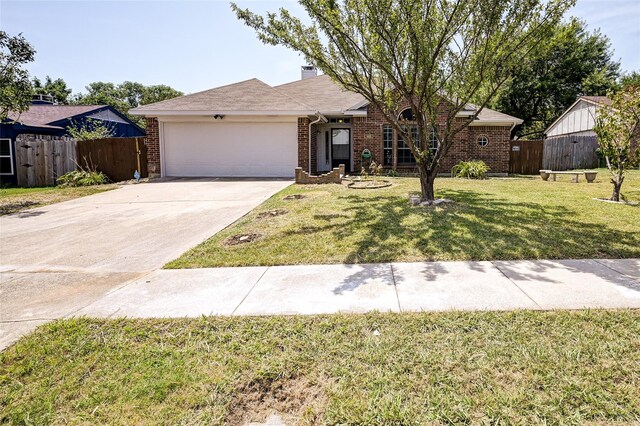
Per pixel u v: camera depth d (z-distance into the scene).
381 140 16.05
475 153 16.33
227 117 14.69
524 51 7.65
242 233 6.27
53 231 6.91
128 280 4.39
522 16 6.92
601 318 3.05
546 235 5.63
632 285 3.76
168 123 14.93
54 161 14.67
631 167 8.58
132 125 26.70
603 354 2.55
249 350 2.75
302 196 9.77
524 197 9.27
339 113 15.77
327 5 6.75
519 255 4.79
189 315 3.38
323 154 17.97
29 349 2.85
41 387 2.41
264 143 14.88
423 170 8.48
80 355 2.76
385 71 7.73
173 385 2.38
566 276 4.05
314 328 3.05
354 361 2.58
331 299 3.64
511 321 3.05
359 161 16.17
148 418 2.11
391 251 5.11
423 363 2.52
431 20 7.16
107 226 7.20
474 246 5.18
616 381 2.28
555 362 2.47
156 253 5.46
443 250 5.06
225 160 15.05
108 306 3.64
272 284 4.11
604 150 8.69
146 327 3.16
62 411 2.18
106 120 23.42
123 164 14.98
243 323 3.18
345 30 7.27
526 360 2.51
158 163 14.94
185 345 2.86
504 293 3.65
